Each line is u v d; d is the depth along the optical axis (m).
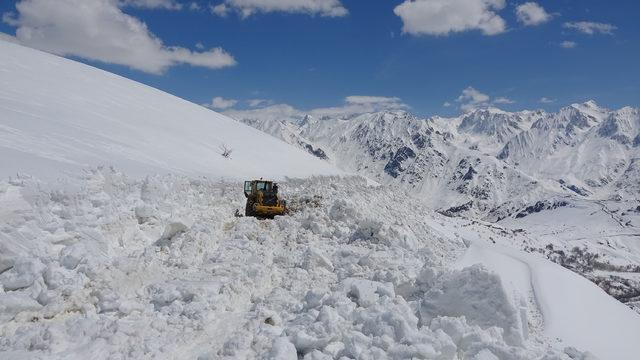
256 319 8.41
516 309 8.02
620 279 128.50
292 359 6.92
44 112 25.42
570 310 10.19
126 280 9.32
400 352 6.76
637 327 10.27
